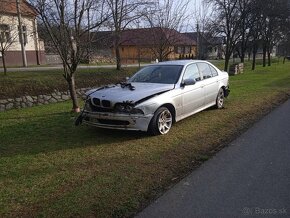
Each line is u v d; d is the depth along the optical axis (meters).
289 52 57.69
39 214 3.76
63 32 8.96
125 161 5.44
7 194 4.25
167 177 4.81
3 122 8.84
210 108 9.94
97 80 16.59
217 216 3.75
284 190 4.40
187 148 6.16
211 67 9.57
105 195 4.19
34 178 4.77
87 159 5.56
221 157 5.72
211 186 4.53
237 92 13.70
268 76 23.02
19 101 11.95
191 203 4.05
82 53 9.38
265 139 6.81
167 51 15.14
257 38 33.22
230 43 22.86
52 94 13.23
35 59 29.72
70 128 7.77
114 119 6.64
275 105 10.90
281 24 33.78
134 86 7.40
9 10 19.47
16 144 6.54
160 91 7.14
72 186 4.46
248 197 4.20
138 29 15.16
